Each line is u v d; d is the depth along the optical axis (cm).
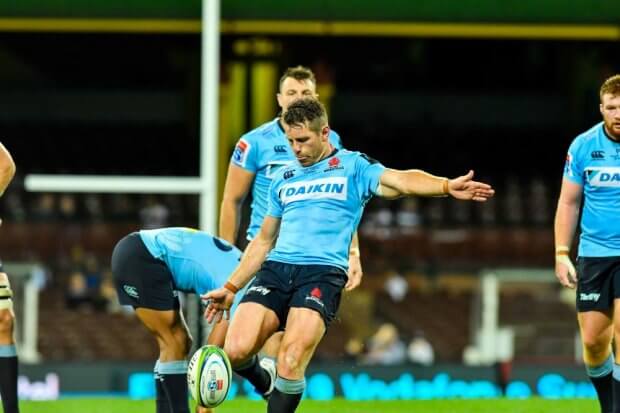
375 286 7344
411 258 8075
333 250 2152
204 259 2369
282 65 7731
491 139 10806
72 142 10900
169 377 2372
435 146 10644
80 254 8019
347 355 6247
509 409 3161
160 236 2361
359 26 6194
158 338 2384
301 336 2070
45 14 5691
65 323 7088
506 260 8294
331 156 2181
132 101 11081
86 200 8806
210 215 4344
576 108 10156
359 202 2170
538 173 10706
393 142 10612
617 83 2312
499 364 4572
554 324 6388
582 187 2438
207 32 4353
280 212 2208
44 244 8238
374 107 10969
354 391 4462
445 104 11019
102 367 4722
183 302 4788
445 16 5672
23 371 4712
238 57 7400
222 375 2059
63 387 4700
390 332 6344
